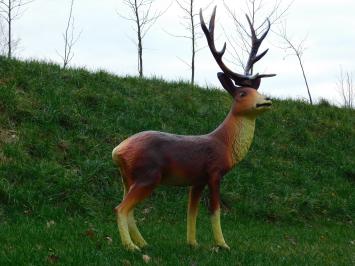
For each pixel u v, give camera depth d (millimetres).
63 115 24859
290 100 37406
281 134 31516
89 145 23750
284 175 27297
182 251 14672
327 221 24391
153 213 21297
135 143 14023
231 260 14055
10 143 22062
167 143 14227
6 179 19844
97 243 15039
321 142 32156
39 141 22734
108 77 31172
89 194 21094
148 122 27266
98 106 27281
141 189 13820
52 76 28531
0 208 18562
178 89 33000
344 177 29375
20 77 26812
